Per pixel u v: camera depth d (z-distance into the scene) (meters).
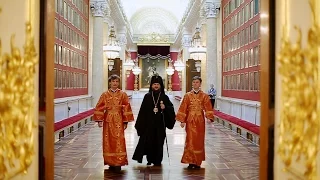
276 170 3.88
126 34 34.84
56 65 12.18
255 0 12.17
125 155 7.94
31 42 3.88
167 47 45.78
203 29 21.55
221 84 18.09
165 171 7.90
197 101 8.17
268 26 3.91
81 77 16.66
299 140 3.45
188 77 23.83
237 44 14.88
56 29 12.09
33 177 3.99
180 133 13.79
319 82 3.16
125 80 37.56
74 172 7.72
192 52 21.89
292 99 3.54
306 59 3.33
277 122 3.87
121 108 8.03
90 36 18.78
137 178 7.30
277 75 3.85
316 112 3.20
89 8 18.27
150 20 45.03
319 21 3.15
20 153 3.75
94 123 16.44
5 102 3.55
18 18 3.75
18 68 3.71
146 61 46.22
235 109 15.11
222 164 8.52
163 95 8.55
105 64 20.53
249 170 7.95
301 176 3.42
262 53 4.09
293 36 3.54
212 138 12.31
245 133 12.63
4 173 3.51
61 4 12.77
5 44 3.53
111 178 7.29
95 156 9.30
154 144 8.47
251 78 12.71
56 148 10.33
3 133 3.53
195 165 8.16
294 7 3.52
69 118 13.10
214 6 18.64
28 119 3.86
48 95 4.12
